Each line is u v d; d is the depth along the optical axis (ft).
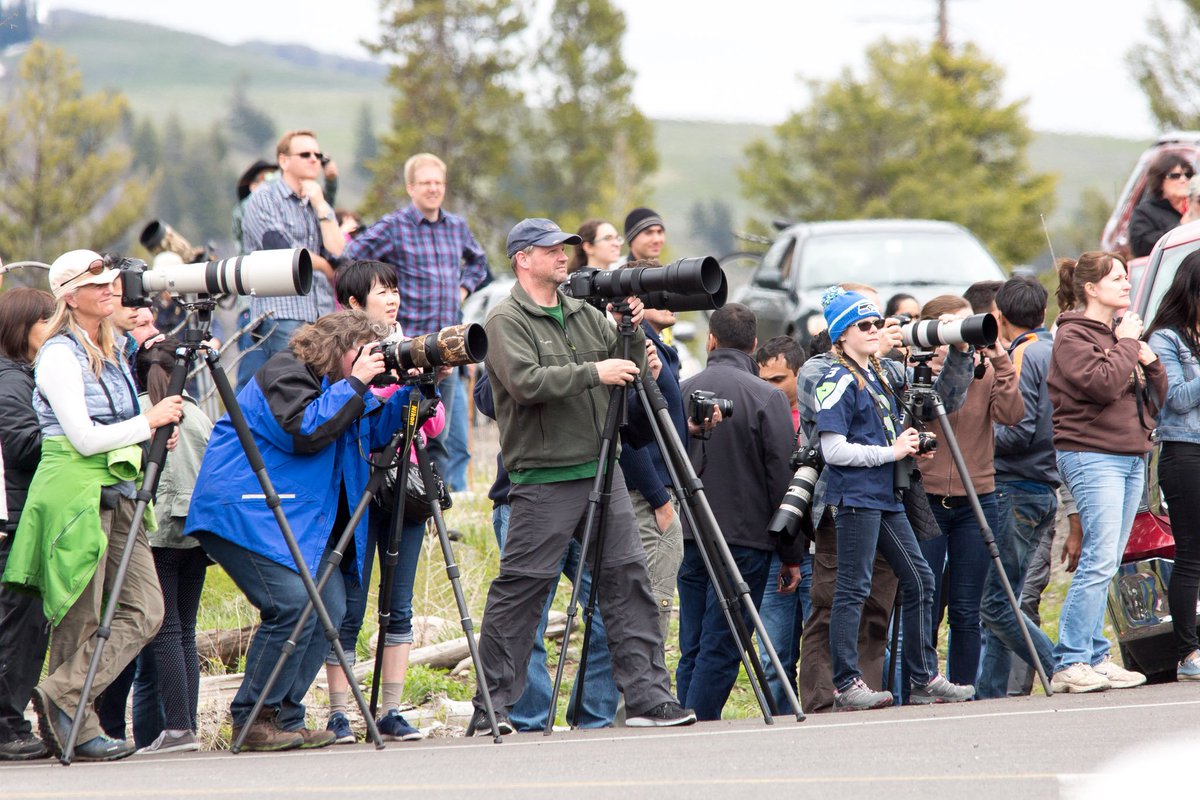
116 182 352.08
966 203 370.12
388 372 58.39
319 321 59.88
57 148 343.05
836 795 40.88
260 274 56.24
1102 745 47.32
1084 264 66.69
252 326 87.56
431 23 441.27
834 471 63.31
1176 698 59.26
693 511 60.49
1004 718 54.95
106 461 56.75
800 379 65.10
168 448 58.54
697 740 52.85
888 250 149.28
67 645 56.65
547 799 41.81
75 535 55.67
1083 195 368.27
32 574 56.24
